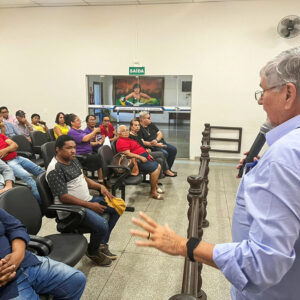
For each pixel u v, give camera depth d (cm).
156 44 630
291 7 569
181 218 346
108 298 210
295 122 75
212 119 643
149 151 481
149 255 266
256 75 608
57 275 160
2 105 702
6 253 146
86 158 438
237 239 88
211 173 549
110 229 260
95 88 671
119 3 616
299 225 65
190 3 602
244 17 590
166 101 655
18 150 439
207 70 624
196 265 113
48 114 692
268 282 66
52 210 229
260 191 69
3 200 183
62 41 658
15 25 664
